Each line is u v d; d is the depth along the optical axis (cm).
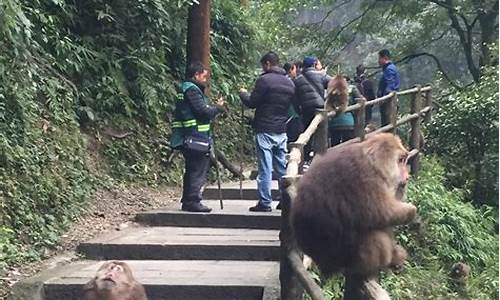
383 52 1180
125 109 933
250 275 597
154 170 940
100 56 925
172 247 660
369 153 394
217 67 1155
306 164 814
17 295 559
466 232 957
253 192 889
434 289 815
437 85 1833
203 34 984
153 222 766
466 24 1786
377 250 399
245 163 1170
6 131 716
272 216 742
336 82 757
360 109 821
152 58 988
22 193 695
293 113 860
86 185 800
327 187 397
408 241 877
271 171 758
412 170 1055
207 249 658
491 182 1269
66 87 859
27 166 716
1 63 723
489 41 1728
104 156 889
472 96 1319
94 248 666
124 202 829
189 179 766
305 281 421
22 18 652
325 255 403
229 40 1243
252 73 1313
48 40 862
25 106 746
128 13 982
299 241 412
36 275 593
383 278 779
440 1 1759
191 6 982
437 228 919
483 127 1285
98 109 916
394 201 390
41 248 658
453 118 1307
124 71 971
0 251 606
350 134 913
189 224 759
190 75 753
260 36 1374
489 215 1168
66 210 732
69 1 950
